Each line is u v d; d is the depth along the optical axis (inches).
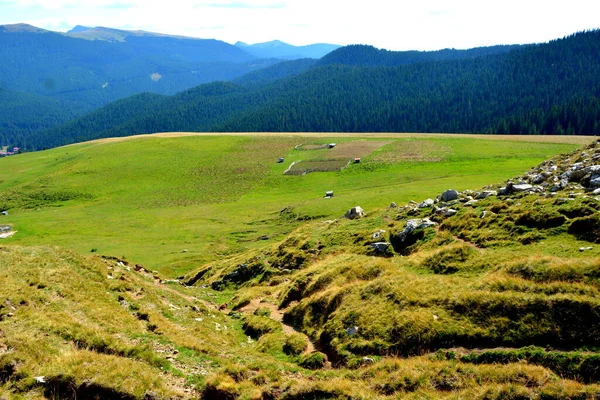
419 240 1192.2
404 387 588.7
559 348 601.9
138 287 1176.2
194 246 2354.8
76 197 4124.0
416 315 729.0
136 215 3368.6
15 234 2854.3
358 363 689.6
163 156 5477.4
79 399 588.4
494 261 888.3
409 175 3693.4
